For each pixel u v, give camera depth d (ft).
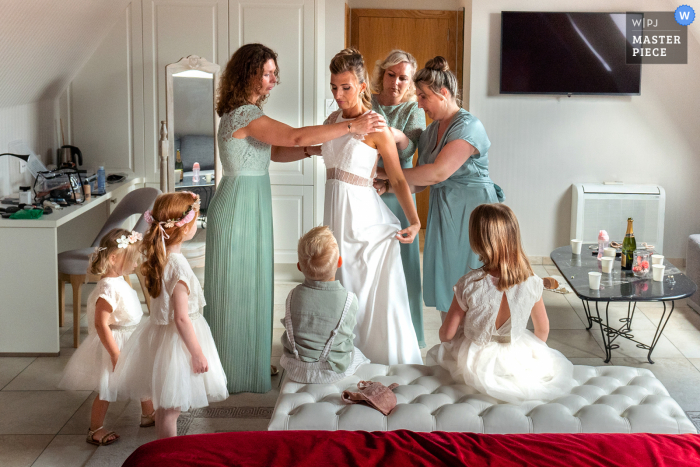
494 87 19.62
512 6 19.17
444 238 11.07
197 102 17.30
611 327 14.46
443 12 22.33
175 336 8.72
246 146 10.41
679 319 15.21
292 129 9.87
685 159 19.69
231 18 17.10
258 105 10.57
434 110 10.87
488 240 8.04
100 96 17.53
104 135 17.70
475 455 6.47
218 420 10.27
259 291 10.86
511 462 6.37
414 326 12.04
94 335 9.78
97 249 9.77
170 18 17.13
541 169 19.93
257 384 11.18
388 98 11.87
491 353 8.14
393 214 10.44
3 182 14.75
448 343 8.64
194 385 8.73
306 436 6.89
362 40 22.56
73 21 14.34
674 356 13.08
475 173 10.89
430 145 11.14
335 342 8.35
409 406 7.64
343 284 10.06
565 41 19.06
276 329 14.38
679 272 13.21
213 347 9.25
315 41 17.08
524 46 19.13
